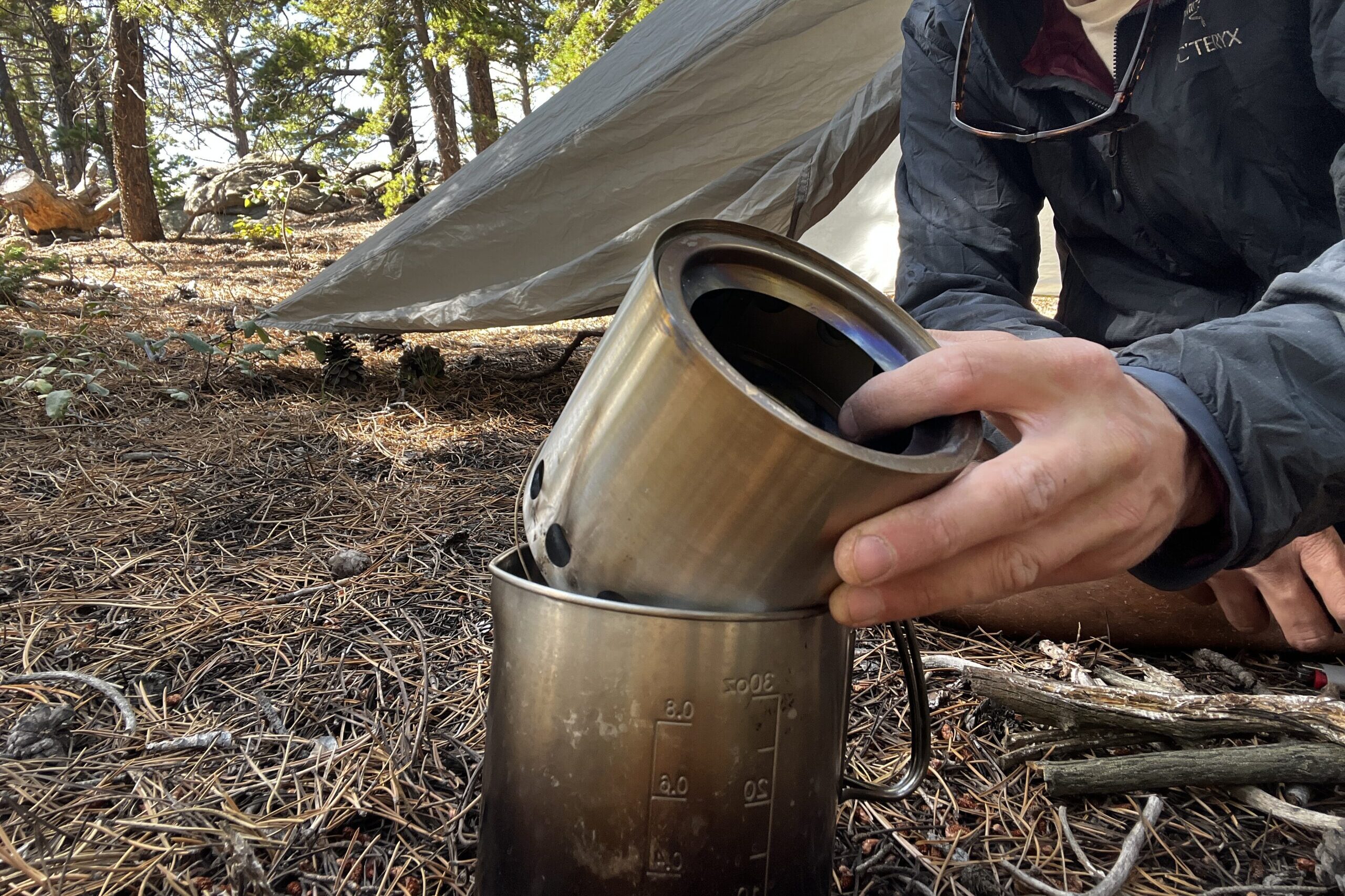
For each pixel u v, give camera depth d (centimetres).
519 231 371
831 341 81
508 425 357
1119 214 162
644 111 341
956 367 65
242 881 108
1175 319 165
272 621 188
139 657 173
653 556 73
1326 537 138
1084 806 131
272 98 1886
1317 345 82
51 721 147
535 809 78
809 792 80
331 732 148
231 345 421
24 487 271
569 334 585
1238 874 118
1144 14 142
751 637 73
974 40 162
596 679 74
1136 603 168
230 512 253
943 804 130
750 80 337
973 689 152
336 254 1155
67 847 117
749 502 67
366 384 414
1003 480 65
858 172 325
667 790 74
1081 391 68
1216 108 141
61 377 361
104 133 2089
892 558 64
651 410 67
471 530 243
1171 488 75
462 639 180
